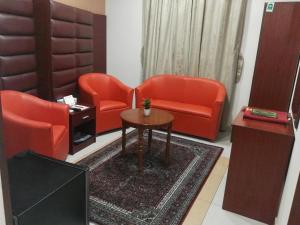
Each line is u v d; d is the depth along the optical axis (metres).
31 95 2.72
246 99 3.80
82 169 1.57
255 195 2.01
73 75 3.52
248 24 3.56
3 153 0.77
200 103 3.80
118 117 3.65
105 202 2.14
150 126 2.51
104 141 3.37
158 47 4.11
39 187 1.38
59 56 3.14
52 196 1.35
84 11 3.62
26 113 2.59
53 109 2.66
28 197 1.30
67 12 3.18
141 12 4.23
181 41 3.91
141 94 3.77
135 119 2.63
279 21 2.69
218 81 3.77
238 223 2.00
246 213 2.08
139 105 3.78
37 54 3.01
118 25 4.48
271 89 2.88
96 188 2.32
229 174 2.04
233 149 1.98
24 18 2.73
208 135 3.47
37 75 3.07
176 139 3.54
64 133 2.65
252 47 3.60
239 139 1.95
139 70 4.50
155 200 2.20
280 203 1.94
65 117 2.68
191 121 3.52
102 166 2.71
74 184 1.49
